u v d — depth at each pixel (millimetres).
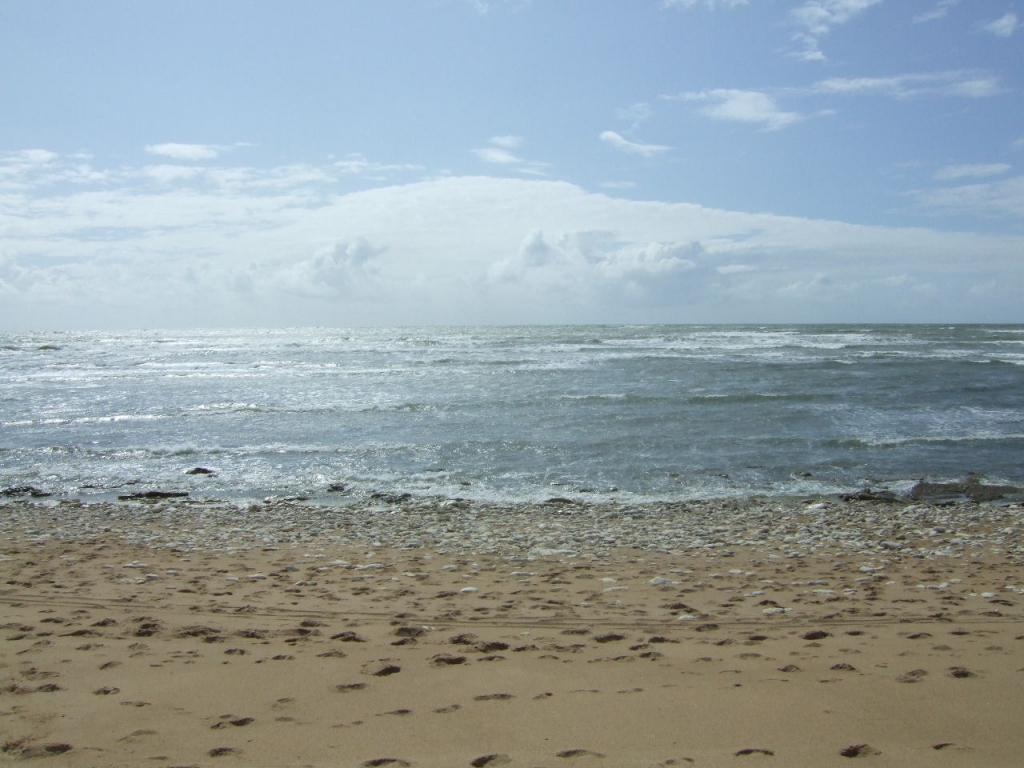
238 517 14969
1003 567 10688
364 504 16109
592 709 4910
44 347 74000
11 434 23938
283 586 9453
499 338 82062
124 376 40688
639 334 92312
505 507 15750
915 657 6156
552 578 10070
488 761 4059
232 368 45438
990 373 38312
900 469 19078
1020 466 19328
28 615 7570
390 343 74062
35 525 14242
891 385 33438
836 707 4938
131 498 16734
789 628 7340
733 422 24844
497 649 6516
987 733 4484
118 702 5000
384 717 4766
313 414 27000
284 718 4742
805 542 12711
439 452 21047
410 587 9461
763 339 74875
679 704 5004
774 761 4078
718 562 11211
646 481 18047
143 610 7910
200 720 4688
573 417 25828
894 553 11820
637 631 7223
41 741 4312
